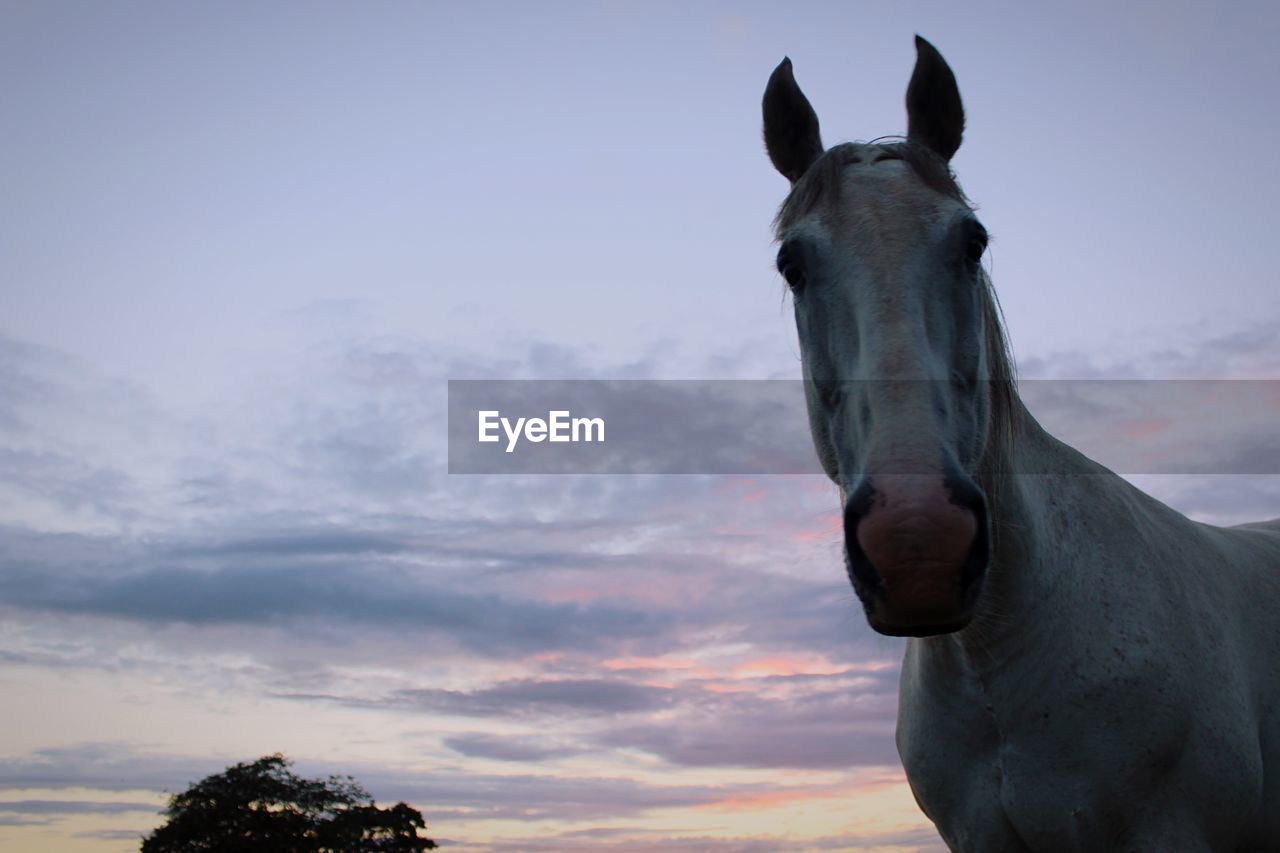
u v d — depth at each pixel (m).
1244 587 2.88
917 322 2.14
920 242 2.25
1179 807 2.40
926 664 2.63
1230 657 2.61
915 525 1.84
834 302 2.29
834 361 2.28
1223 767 2.43
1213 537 3.06
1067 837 2.40
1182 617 2.56
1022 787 2.44
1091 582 2.52
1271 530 3.46
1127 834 2.39
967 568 1.88
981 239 2.35
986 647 2.46
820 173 2.44
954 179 2.46
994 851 2.52
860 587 1.93
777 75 2.85
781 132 2.85
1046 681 2.43
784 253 2.44
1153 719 2.39
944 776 2.62
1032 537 2.44
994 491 2.42
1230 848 2.49
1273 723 2.66
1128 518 2.72
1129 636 2.46
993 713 2.48
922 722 2.68
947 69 2.77
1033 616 2.43
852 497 1.97
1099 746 2.39
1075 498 2.67
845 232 2.31
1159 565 2.65
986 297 2.53
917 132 2.80
